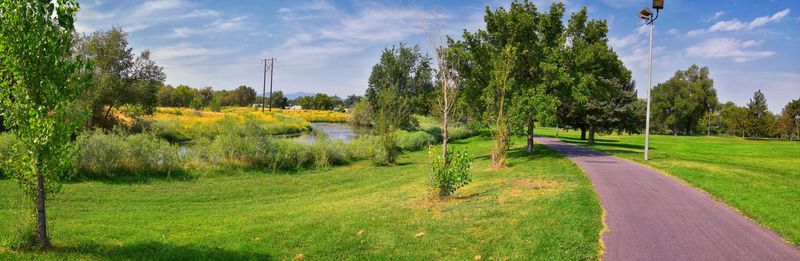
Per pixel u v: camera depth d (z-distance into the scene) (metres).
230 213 13.15
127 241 9.16
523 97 21.94
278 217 12.09
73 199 14.02
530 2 25.28
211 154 21.94
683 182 14.20
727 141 50.66
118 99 42.38
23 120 7.40
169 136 43.22
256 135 24.31
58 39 7.40
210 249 8.56
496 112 22.16
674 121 90.94
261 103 167.25
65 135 7.66
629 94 35.12
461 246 8.13
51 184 7.98
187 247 8.70
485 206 10.96
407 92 61.09
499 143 20.09
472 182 15.88
